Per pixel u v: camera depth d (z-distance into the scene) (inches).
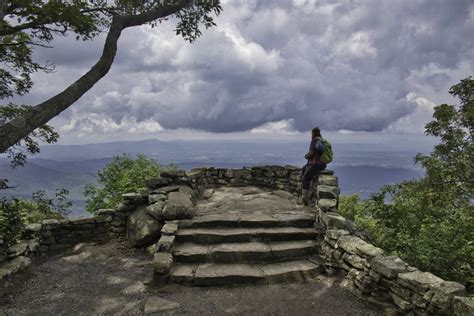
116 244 279.0
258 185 407.5
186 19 304.0
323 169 300.0
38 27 210.7
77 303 172.9
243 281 194.1
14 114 319.3
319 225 240.7
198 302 171.9
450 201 241.8
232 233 235.8
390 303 156.8
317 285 191.3
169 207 258.7
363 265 176.6
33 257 235.8
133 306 169.2
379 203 309.7
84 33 226.8
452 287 132.8
